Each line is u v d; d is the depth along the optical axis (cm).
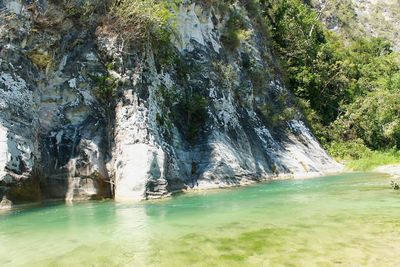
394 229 1124
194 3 2764
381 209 1429
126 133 1889
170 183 1975
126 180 1808
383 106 4453
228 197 1839
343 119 4416
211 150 2286
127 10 2045
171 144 2125
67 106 1947
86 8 2045
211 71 2656
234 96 2883
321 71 4541
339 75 4747
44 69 1923
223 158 2297
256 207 1537
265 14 4322
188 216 1379
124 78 1983
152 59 2205
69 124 1925
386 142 4406
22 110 1745
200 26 2802
